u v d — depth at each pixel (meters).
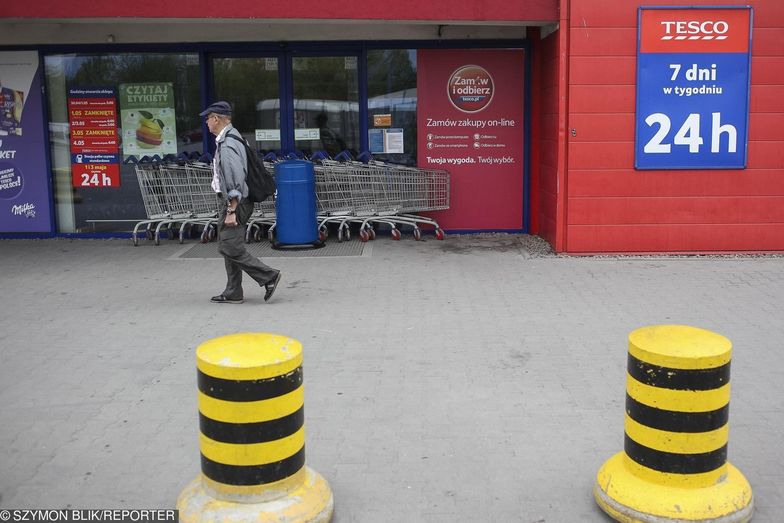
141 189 11.24
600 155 9.99
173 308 8.15
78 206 11.87
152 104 11.66
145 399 5.85
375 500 4.44
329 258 10.30
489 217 11.77
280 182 10.59
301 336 7.21
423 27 11.38
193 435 5.26
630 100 9.88
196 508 4.08
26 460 4.93
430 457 4.93
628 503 4.13
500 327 7.44
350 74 11.60
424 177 11.48
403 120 11.63
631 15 9.73
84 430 5.34
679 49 9.77
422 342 7.02
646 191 10.06
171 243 11.46
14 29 11.41
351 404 5.71
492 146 11.62
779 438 5.16
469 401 5.75
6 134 11.66
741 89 9.85
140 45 11.48
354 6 9.77
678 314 7.80
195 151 11.66
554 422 5.41
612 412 5.56
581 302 8.24
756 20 9.75
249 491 4.04
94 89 11.62
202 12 9.68
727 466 4.30
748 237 10.13
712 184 10.04
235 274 8.21
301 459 4.19
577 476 4.69
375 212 11.29
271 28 11.41
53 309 8.16
